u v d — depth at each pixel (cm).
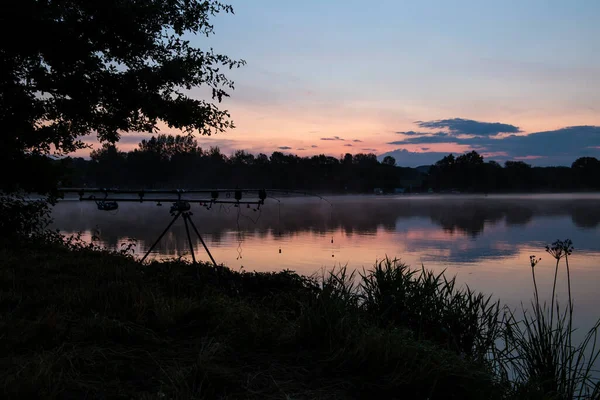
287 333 424
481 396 353
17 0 804
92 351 348
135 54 971
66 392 283
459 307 579
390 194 18600
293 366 361
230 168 10906
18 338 364
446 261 1781
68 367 318
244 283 732
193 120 1018
